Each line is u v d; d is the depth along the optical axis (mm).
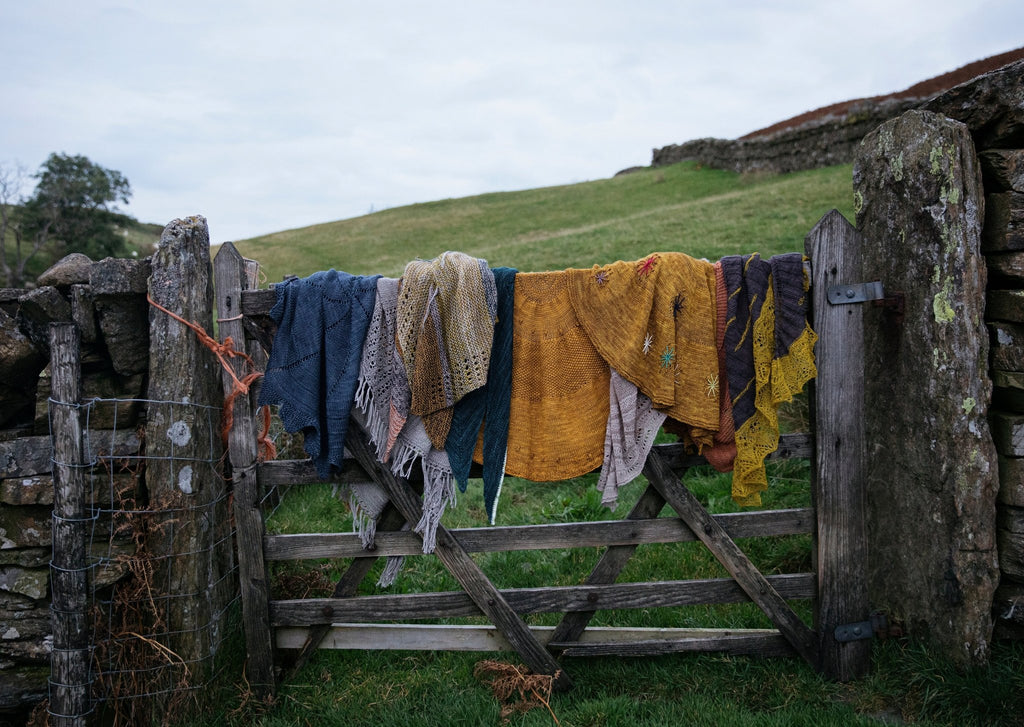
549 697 3535
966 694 3318
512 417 3436
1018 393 3486
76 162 37281
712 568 4566
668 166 30641
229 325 3459
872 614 3713
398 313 3291
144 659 3492
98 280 3512
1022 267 3438
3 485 3566
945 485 3467
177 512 3469
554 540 3590
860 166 3988
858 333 3518
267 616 3598
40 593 3547
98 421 3604
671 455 3561
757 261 3379
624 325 3326
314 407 3279
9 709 3568
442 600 3654
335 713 3504
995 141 3570
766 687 3555
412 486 3768
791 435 3621
